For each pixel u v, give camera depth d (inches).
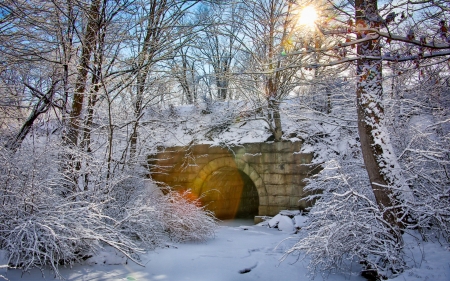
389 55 183.3
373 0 222.7
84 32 335.0
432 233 259.4
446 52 167.9
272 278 247.9
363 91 263.7
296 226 429.1
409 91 388.5
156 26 356.2
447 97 370.3
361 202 242.2
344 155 435.8
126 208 308.8
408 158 292.5
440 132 348.2
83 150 315.6
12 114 330.0
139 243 297.0
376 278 237.3
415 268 205.5
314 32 220.5
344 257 253.3
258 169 508.7
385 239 227.0
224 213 674.8
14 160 241.3
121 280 221.0
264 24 474.6
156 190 415.8
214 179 590.6
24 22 289.3
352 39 203.3
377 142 255.8
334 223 226.1
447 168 282.2
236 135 539.5
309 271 248.7
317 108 508.1
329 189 346.9
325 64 201.0
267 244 354.3
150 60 354.3
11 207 222.7
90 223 232.7
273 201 496.7
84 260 249.8
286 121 536.1
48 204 233.1
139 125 372.5
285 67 215.0
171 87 407.2
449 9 172.9
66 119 318.0
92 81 335.9
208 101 599.8
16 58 299.3
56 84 330.0
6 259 209.2
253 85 513.0
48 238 214.5
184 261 274.4
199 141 544.7
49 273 223.1
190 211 365.7
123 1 335.3
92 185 302.7
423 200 258.4
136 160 371.6
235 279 240.7
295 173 486.0
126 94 373.1
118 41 343.0
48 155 261.0
